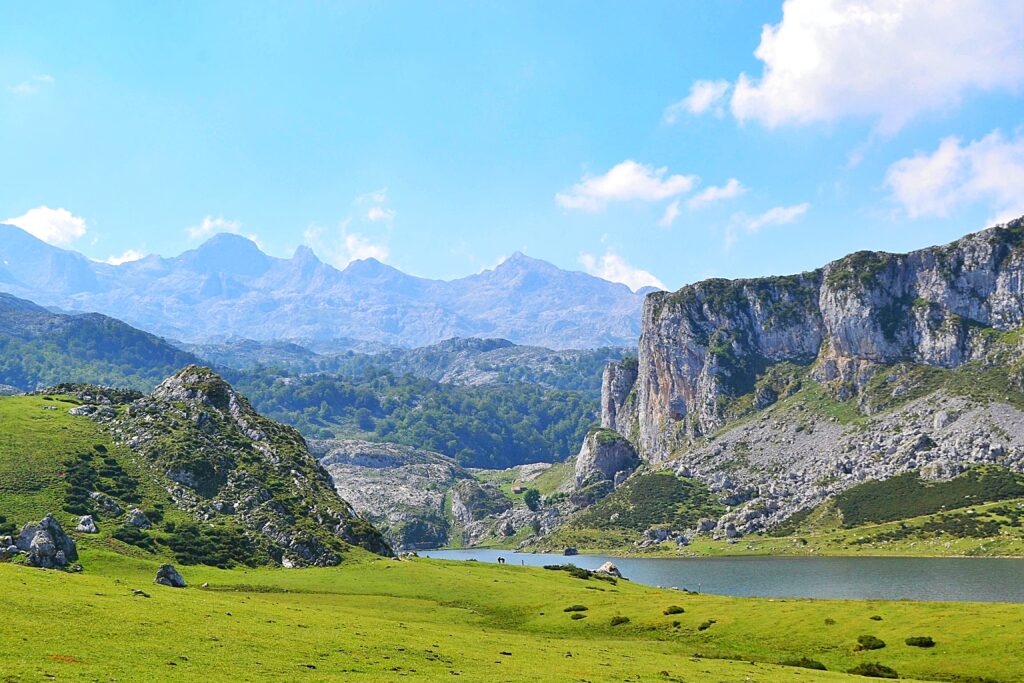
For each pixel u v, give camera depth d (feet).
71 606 248.52
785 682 257.55
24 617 227.40
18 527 483.51
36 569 316.40
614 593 517.55
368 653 251.19
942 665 287.07
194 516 586.45
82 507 536.01
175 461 643.86
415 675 222.89
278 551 566.77
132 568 462.19
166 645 222.69
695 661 305.53
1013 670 271.49
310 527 614.75
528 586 530.27
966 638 309.83
